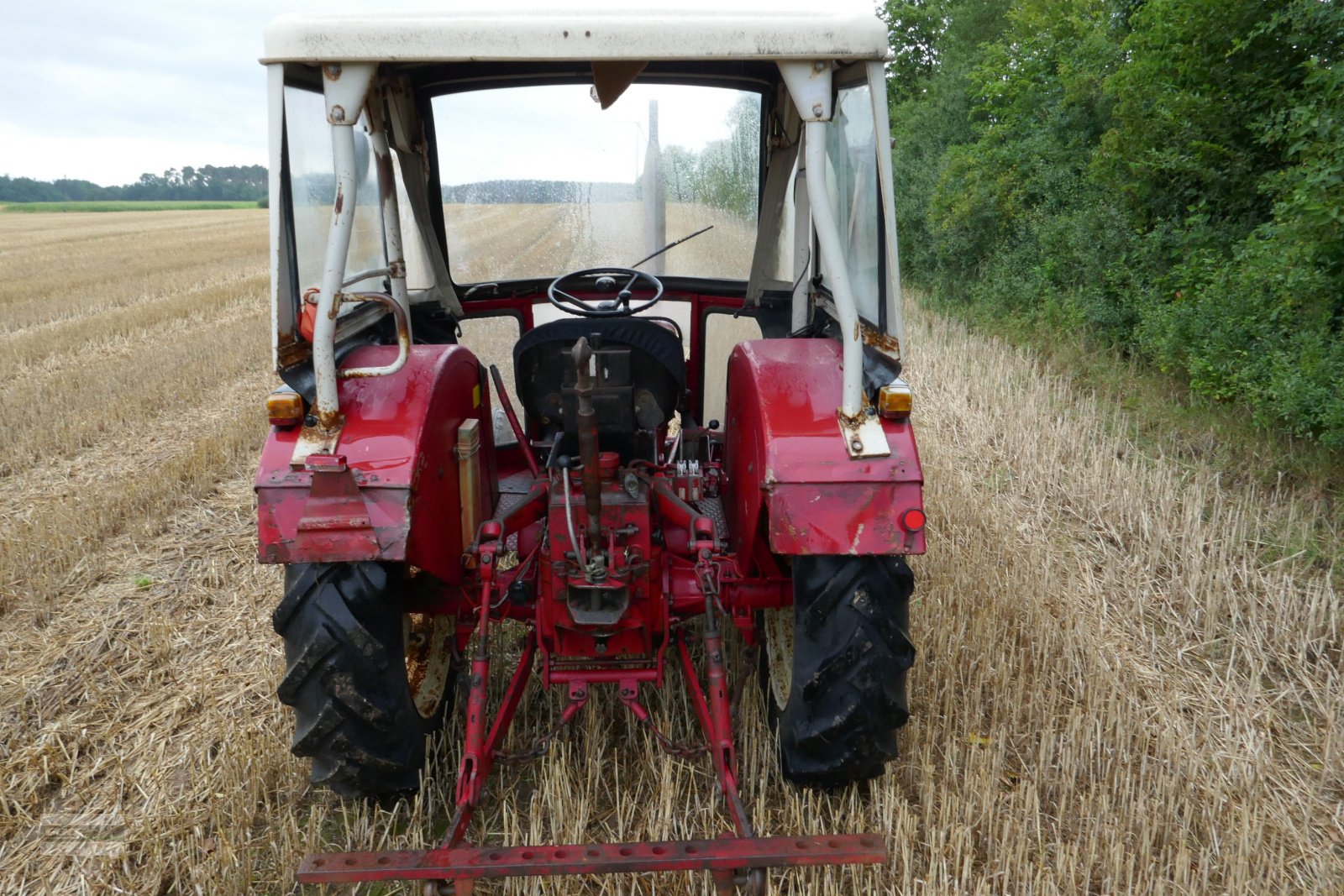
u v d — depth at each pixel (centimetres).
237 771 308
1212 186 782
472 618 308
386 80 336
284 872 270
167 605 453
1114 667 374
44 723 358
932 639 381
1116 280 842
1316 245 553
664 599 289
